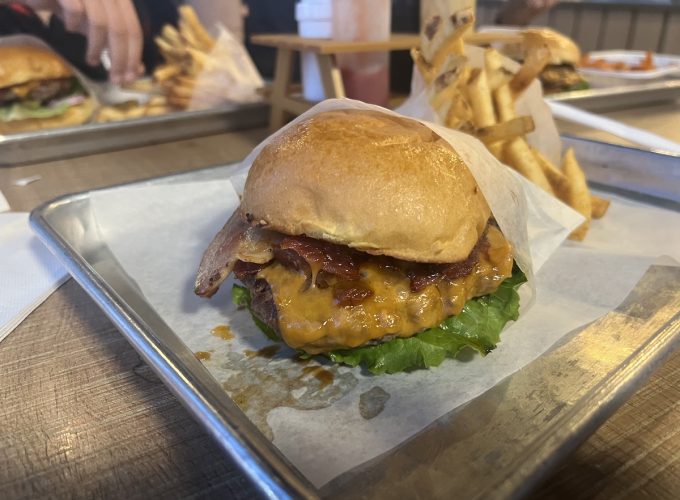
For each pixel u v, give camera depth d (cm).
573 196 29
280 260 20
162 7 74
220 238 22
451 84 27
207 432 15
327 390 19
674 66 76
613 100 59
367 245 18
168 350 18
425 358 19
